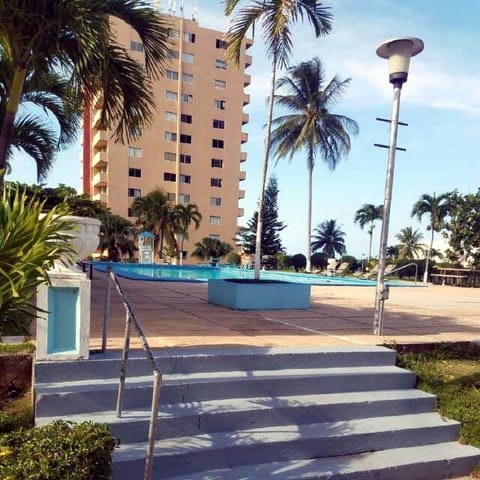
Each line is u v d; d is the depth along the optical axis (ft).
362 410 11.92
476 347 16.48
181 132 148.46
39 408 9.17
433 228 103.24
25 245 6.71
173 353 11.73
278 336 15.52
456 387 13.58
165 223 126.41
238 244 150.10
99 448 6.53
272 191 132.36
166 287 34.99
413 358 15.07
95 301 23.80
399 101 17.65
